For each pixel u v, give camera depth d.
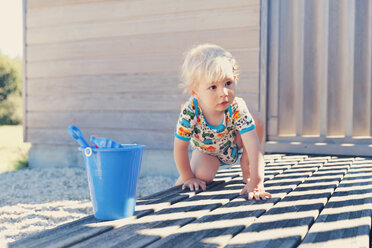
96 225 1.62
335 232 1.42
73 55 5.38
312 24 4.40
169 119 4.81
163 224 1.62
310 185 2.40
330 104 4.35
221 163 2.79
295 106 4.46
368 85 4.24
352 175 2.78
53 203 3.53
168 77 4.82
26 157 6.62
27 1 5.64
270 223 1.57
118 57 5.10
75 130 1.79
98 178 1.71
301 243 1.31
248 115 2.27
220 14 4.55
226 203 2.00
